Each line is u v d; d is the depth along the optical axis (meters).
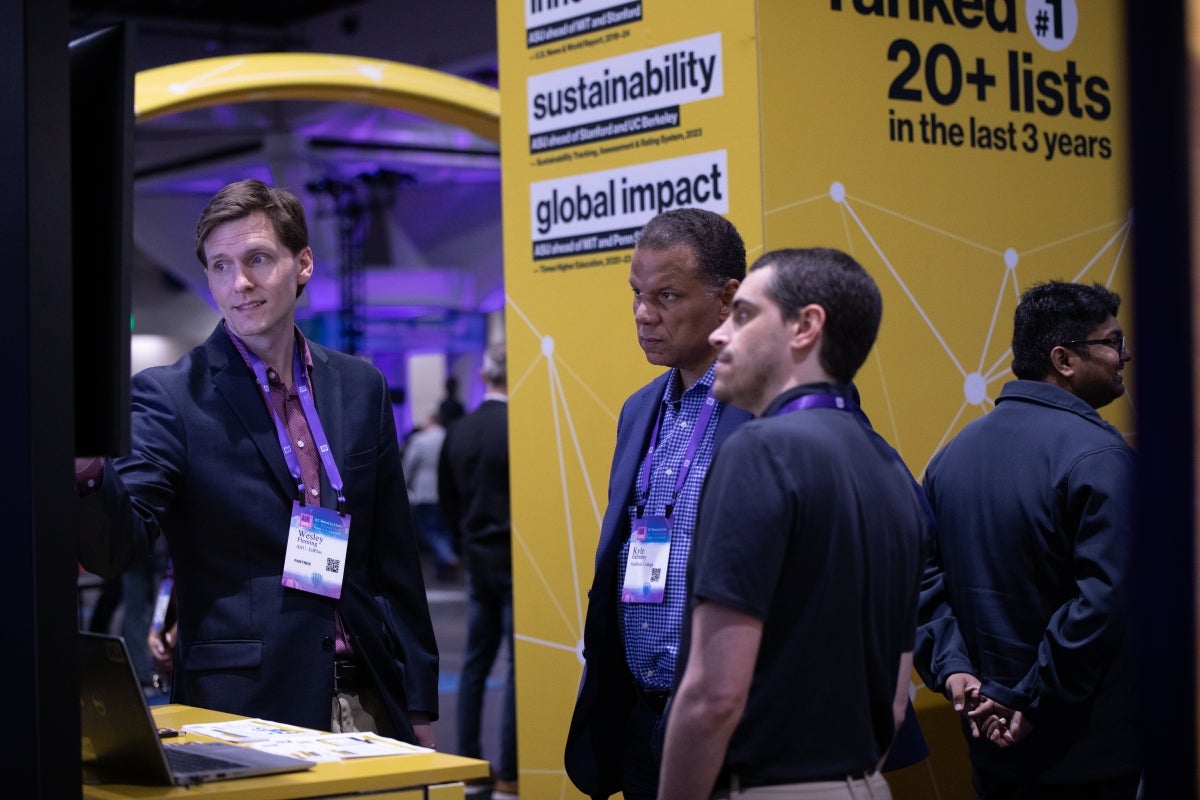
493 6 12.02
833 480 1.56
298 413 2.48
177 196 16.91
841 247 2.81
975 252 3.06
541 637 3.19
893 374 2.91
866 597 1.60
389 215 18.14
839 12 2.83
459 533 5.13
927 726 3.06
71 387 1.54
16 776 1.52
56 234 1.53
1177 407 0.91
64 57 1.54
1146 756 0.93
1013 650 2.49
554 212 3.12
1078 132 3.29
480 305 18.12
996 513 2.52
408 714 2.50
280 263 2.39
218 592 2.36
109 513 2.00
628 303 2.96
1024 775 2.52
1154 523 0.92
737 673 1.51
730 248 2.19
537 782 3.20
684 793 1.55
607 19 2.98
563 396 3.12
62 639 1.52
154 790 1.57
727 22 2.73
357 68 5.25
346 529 2.43
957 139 3.04
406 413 19.59
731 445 1.58
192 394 2.39
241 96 5.09
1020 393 2.58
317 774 1.65
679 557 2.11
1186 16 0.90
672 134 2.85
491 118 5.59
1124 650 2.46
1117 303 2.60
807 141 2.75
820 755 1.57
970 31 3.07
